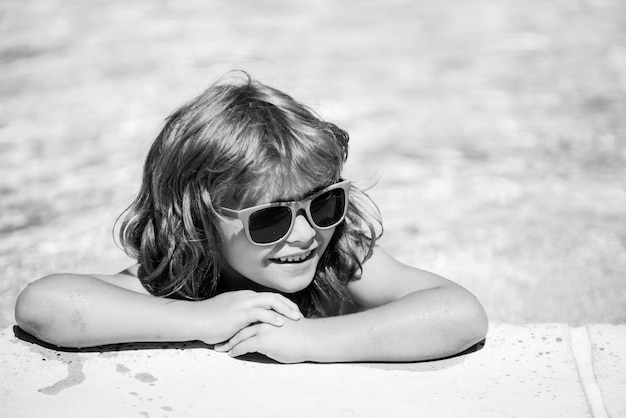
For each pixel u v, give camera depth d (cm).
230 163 281
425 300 288
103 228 520
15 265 464
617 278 445
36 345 297
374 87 830
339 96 798
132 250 323
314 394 271
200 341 302
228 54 927
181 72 860
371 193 590
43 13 1138
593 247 495
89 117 739
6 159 652
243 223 280
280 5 1179
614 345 303
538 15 1124
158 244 312
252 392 272
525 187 602
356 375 282
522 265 469
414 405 265
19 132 712
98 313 286
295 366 287
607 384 278
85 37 1015
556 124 735
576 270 458
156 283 316
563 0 1204
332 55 935
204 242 300
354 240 320
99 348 296
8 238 509
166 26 1062
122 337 288
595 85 841
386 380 279
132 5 1179
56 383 275
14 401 264
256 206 280
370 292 320
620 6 1167
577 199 579
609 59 927
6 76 869
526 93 820
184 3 1188
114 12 1144
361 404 265
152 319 287
